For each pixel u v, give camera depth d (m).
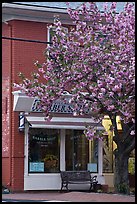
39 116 25.44
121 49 19.81
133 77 19.19
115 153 21.36
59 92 20.69
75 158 26.92
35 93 20.95
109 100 19.55
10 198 20.39
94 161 27.39
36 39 25.94
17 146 25.27
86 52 20.17
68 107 25.61
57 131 26.48
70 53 20.61
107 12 20.88
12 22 25.66
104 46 20.20
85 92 21.48
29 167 25.52
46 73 21.05
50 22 26.30
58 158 26.41
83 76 20.16
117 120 23.48
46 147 26.11
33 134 25.80
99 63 20.08
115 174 21.36
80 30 21.42
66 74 20.41
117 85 19.06
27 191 25.23
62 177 25.83
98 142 27.48
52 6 25.72
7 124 25.48
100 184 26.78
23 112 25.25
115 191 21.19
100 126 26.33
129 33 20.02
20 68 25.56
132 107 19.50
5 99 25.66
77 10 21.17
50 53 20.94
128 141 20.84
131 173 27.23
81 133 27.19
